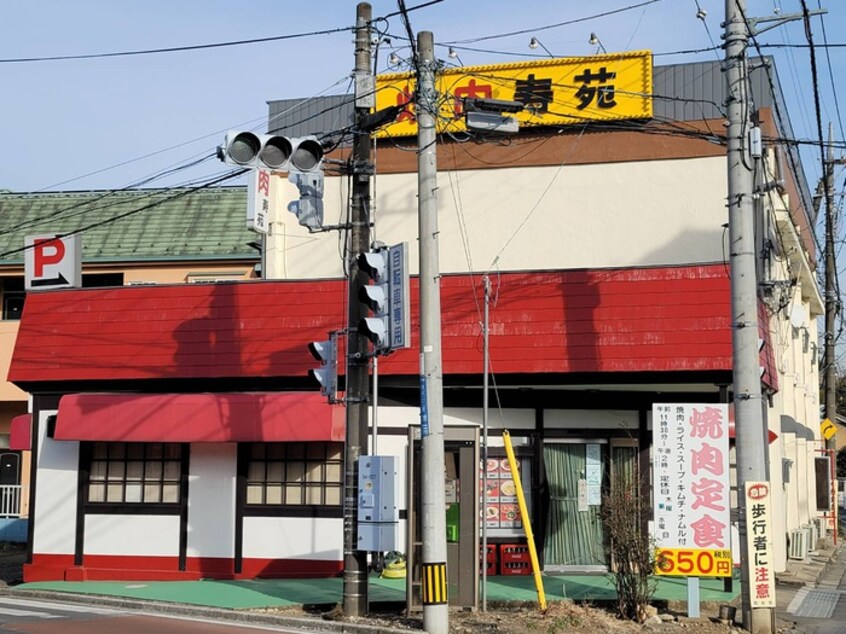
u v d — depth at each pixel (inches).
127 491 753.6
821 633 541.6
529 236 864.3
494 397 709.9
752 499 536.7
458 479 585.3
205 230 1125.1
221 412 706.8
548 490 708.0
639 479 574.2
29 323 784.3
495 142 798.5
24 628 498.9
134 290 768.3
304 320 728.3
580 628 520.7
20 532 1049.5
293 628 531.8
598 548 703.1
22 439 784.9
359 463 551.5
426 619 506.6
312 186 568.4
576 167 865.5
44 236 877.8
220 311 746.2
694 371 647.8
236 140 518.6
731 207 550.6
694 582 549.3
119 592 650.8
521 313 682.8
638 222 848.3
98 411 729.0
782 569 814.5
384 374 703.7
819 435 1515.7
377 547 539.8
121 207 1176.8
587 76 843.4
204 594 633.0
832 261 1213.7
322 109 1021.2
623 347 660.1
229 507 730.8
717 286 657.6
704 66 901.8
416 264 871.7
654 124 840.3
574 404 710.5
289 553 719.1
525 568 698.2
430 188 535.5
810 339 1392.7
